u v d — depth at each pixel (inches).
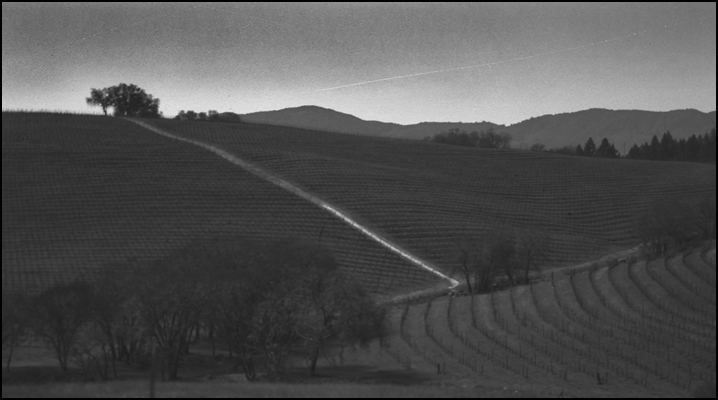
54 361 2294.5
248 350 2018.9
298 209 4709.6
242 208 4655.5
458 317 2682.1
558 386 1707.7
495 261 3558.1
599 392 1622.8
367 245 4232.3
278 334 2038.6
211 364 2268.7
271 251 2640.3
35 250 3754.9
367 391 1249.4
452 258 4045.3
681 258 2940.5
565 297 2657.5
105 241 3951.8
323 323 2122.3
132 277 2359.7
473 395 1283.2
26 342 2503.7
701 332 2080.5
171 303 2132.1
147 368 2187.5
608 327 2230.6
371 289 3582.7
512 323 2471.7
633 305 2407.7
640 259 3412.9
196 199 4741.6
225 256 2571.4
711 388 1571.1
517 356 2080.5
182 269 2372.0
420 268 3969.0
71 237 3988.7
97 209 4448.8
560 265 4175.7
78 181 4894.2
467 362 2064.5
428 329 2532.0
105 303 2165.4
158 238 4042.8
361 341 2187.5
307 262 2701.8
